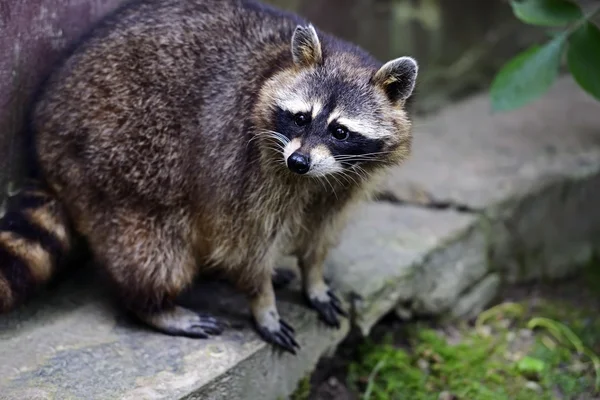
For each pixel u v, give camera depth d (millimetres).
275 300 1964
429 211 2227
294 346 1903
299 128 1819
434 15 2875
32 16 1870
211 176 1856
